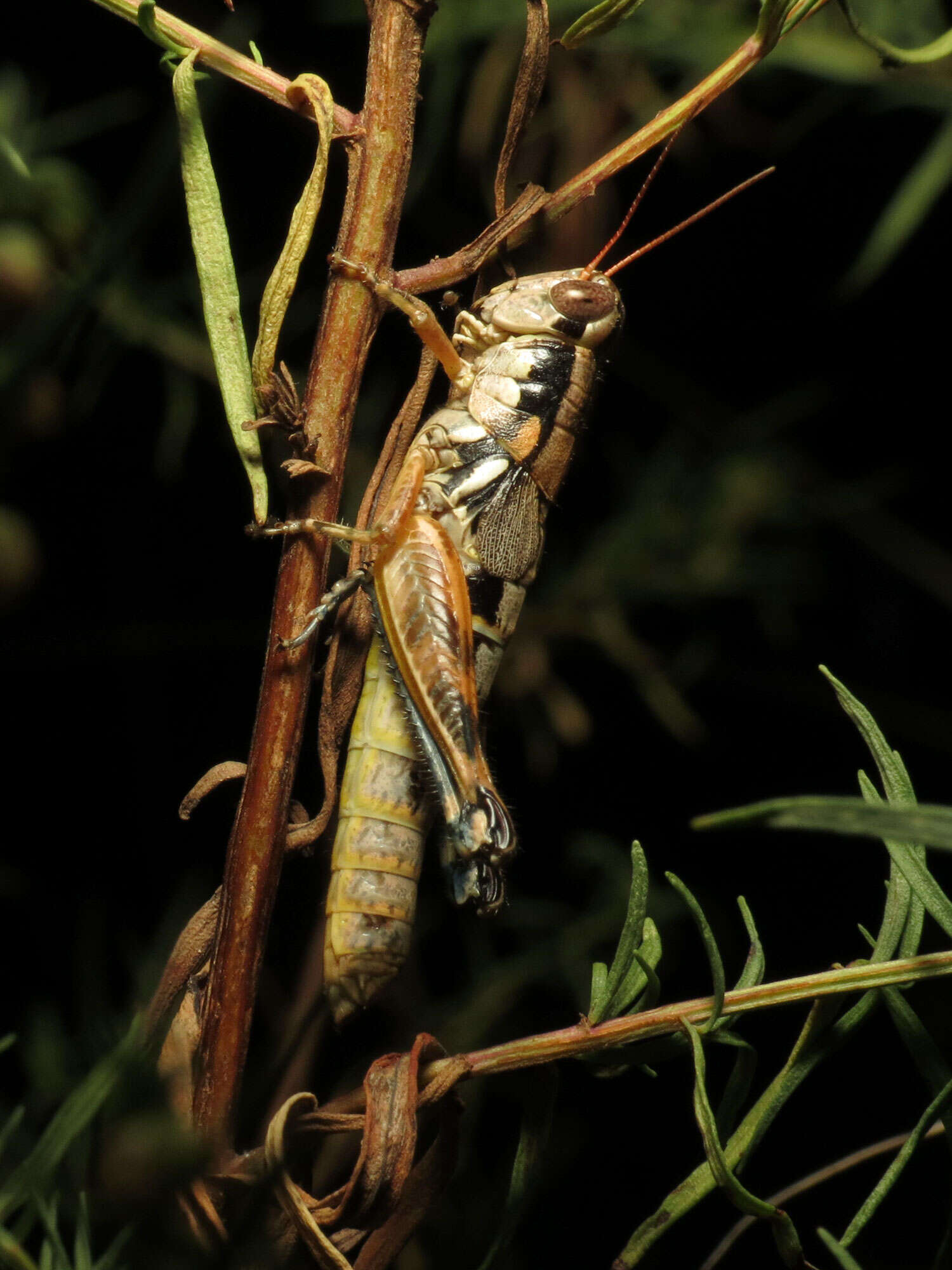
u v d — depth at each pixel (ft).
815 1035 0.41
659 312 0.56
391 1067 0.41
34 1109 0.38
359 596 0.43
